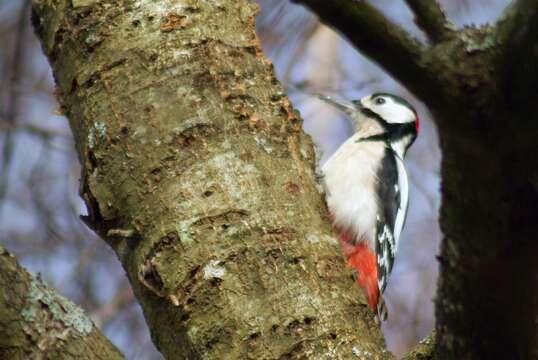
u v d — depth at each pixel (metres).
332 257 6.78
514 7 4.64
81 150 7.44
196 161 6.98
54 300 6.16
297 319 6.34
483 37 4.72
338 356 6.25
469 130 4.73
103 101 7.38
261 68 7.67
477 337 5.76
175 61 7.41
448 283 5.60
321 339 6.29
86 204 7.27
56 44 7.86
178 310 6.54
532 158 4.73
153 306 6.73
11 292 6.03
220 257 6.57
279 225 6.76
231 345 6.31
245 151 7.09
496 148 4.74
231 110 7.29
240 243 6.62
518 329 5.62
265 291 6.45
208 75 7.38
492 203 4.95
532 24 4.50
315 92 15.55
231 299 6.43
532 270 5.22
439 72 4.70
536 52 4.52
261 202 6.85
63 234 15.95
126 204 7.01
